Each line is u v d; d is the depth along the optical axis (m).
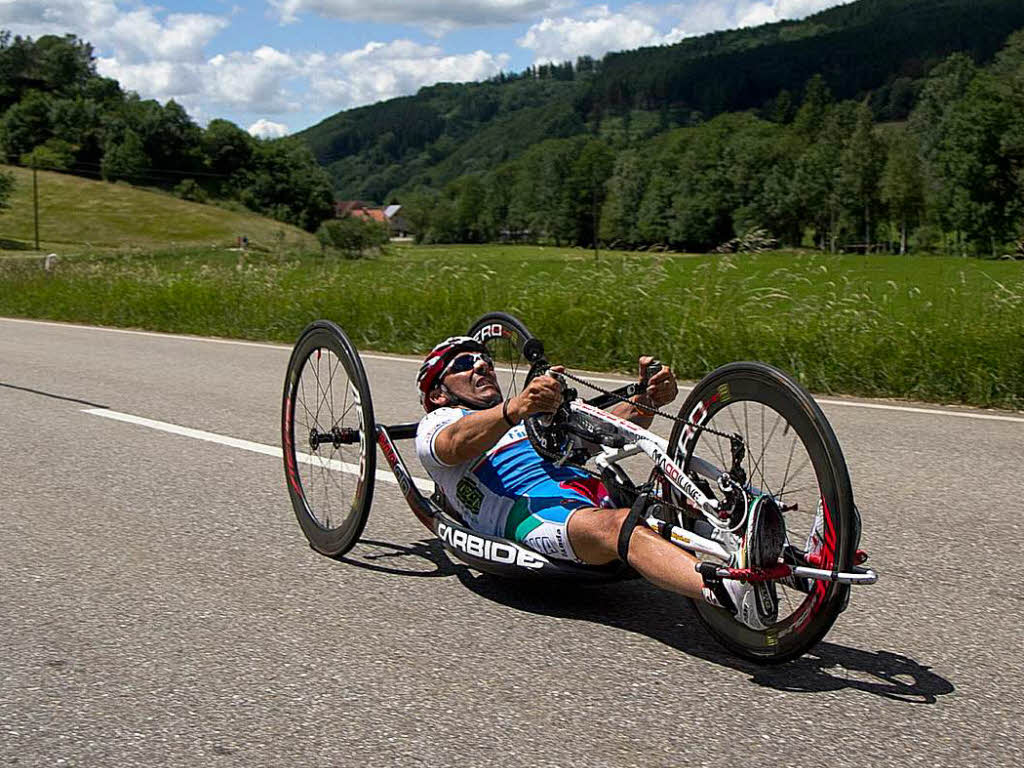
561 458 3.85
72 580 4.37
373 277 14.94
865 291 10.73
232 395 9.13
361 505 4.42
